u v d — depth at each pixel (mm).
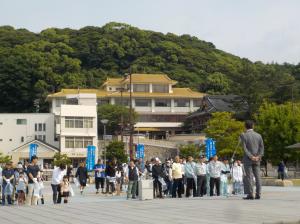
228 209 12039
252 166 14469
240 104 74562
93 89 104312
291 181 30359
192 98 101812
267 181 31422
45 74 107938
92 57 127625
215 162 21859
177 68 126188
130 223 10023
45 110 104312
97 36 134625
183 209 12539
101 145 83250
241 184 22969
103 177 26953
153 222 10070
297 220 9477
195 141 79500
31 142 77188
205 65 131000
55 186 18922
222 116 60812
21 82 103812
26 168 19688
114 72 123312
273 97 76750
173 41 144500
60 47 126938
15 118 86125
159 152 81812
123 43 131750
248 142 14219
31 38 133875
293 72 109625
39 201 21047
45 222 10742
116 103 98812
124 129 87125
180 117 101250
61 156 64438
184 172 21781
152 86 101875
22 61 106750
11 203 19953
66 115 80062
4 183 19938
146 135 91562
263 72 80938
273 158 52656
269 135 52375
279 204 12930
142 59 127875
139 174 21938
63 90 97938
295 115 52375
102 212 12625
